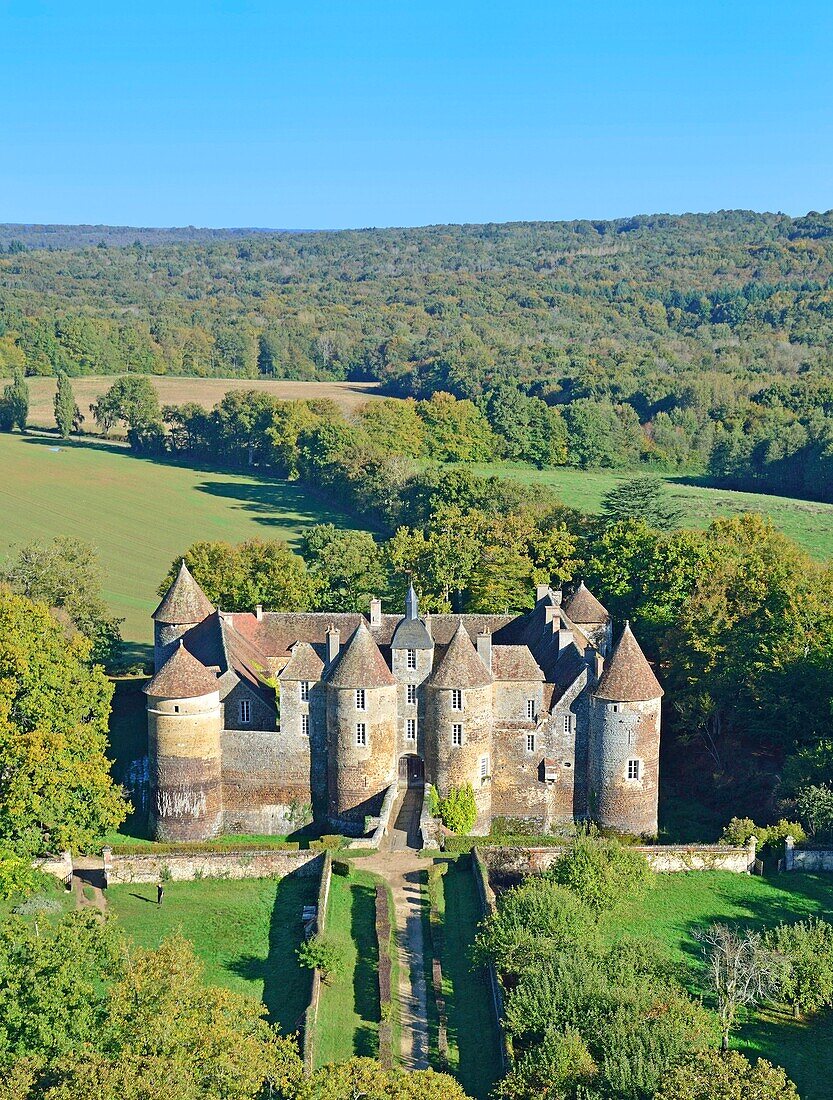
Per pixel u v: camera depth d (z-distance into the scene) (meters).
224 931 70.81
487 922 63.50
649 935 66.94
